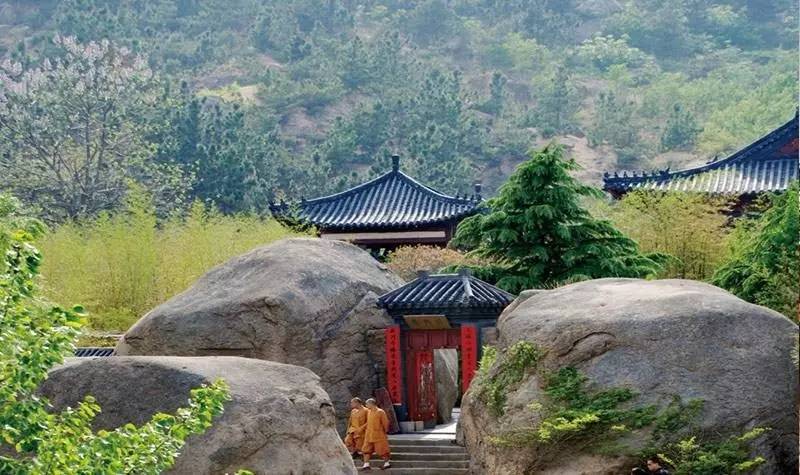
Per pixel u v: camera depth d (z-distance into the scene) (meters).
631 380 24.95
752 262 34.22
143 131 92.31
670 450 24.03
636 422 24.39
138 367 23.83
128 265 43.59
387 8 196.88
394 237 54.34
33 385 15.05
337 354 33.91
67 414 15.91
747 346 24.92
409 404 33.72
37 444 15.20
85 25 152.25
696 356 24.88
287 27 179.75
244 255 36.22
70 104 86.75
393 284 37.19
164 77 152.25
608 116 157.38
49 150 87.25
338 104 156.88
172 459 16.27
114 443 15.61
